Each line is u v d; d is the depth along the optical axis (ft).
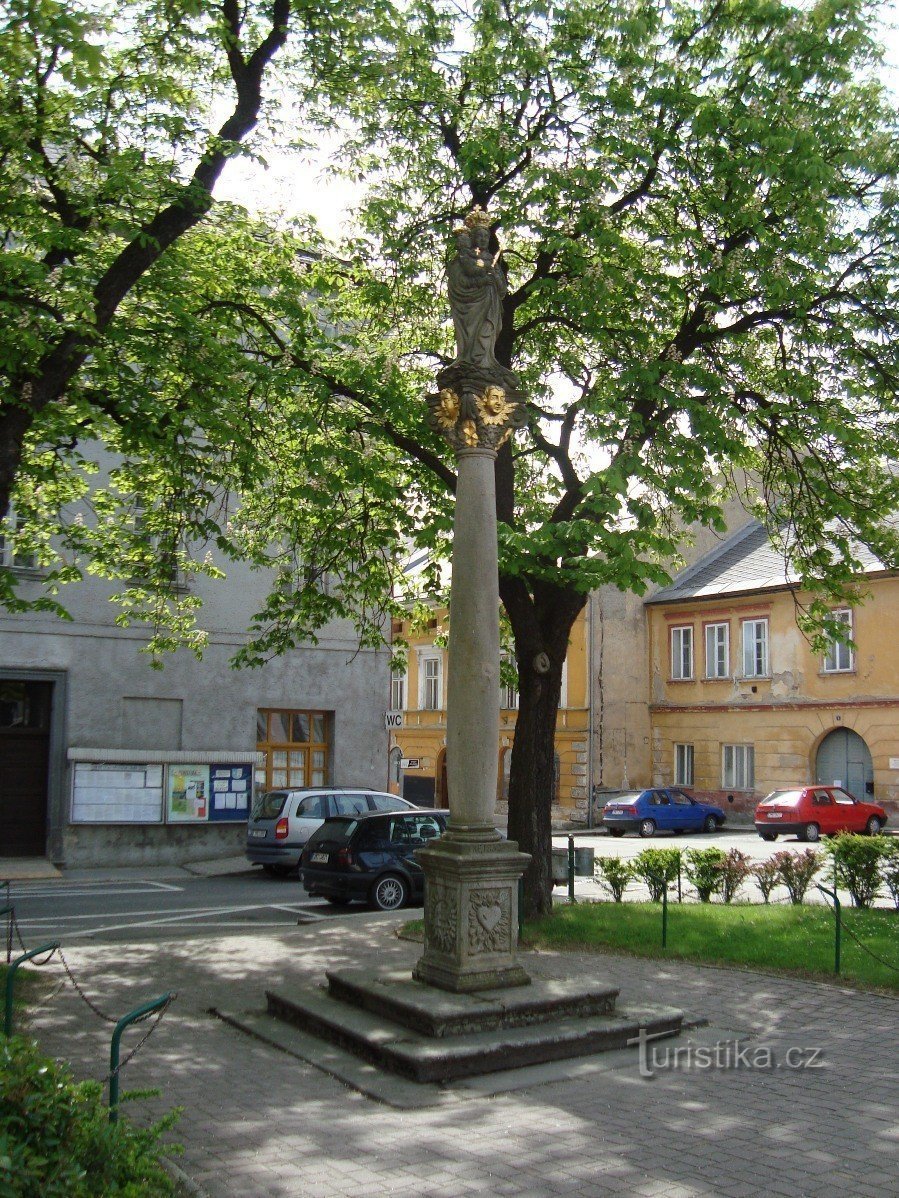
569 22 39.81
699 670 124.26
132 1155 12.38
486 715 27.78
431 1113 20.95
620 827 109.29
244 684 80.53
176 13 34.60
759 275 40.29
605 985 27.66
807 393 41.73
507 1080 23.09
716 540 134.62
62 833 71.97
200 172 36.81
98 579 74.90
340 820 55.01
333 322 48.62
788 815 97.96
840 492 46.91
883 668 104.32
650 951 37.47
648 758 128.47
